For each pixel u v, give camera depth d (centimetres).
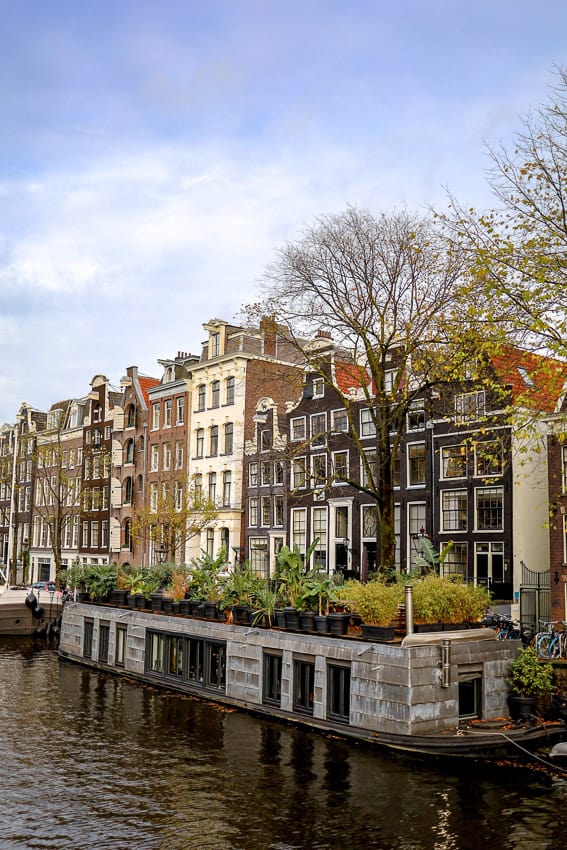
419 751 1534
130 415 5647
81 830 1238
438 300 2331
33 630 3931
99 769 1544
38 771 1535
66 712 2052
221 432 4784
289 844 1176
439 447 3344
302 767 1522
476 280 1892
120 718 1975
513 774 1458
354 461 3756
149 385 5703
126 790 1417
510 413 1762
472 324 1830
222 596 2322
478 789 1384
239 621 2145
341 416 3884
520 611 2980
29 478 6812
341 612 1934
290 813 1294
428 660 1591
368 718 1648
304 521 4056
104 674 2673
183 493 4550
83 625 2952
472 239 1775
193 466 4978
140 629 2552
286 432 4291
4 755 1647
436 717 1588
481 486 3169
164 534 4359
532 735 1577
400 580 1983
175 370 5312
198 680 2253
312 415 4053
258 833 1217
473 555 3183
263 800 1353
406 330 2359
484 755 1525
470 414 2239
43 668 2817
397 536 3538
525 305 1650
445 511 3322
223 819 1274
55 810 1324
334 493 3862
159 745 1711
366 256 2452
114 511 5622
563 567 2919
